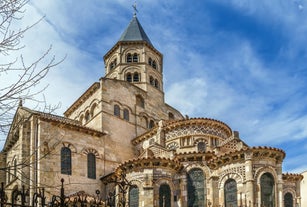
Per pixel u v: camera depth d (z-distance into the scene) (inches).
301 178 1929.1
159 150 1796.3
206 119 1957.4
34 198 631.8
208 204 1525.6
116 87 2234.3
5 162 1985.7
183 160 1731.1
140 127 2282.2
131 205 1622.8
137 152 2146.9
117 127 2139.5
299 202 1892.2
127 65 2532.0
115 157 2053.4
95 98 2191.2
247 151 1601.9
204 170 1702.8
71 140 1882.4
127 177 1669.5
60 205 652.7
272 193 1583.4
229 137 1939.0
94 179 1900.8
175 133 1980.8
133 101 2309.3
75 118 2347.4
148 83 2487.7
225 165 1646.2
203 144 1932.8
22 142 1760.6
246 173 1581.0
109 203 796.6
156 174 1641.2
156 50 2637.8
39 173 1701.5
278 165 1640.0
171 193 1649.9
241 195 1569.9
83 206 776.3
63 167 1803.6
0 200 593.6
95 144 1983.3
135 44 2591.0
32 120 1784.0
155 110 2448.3
